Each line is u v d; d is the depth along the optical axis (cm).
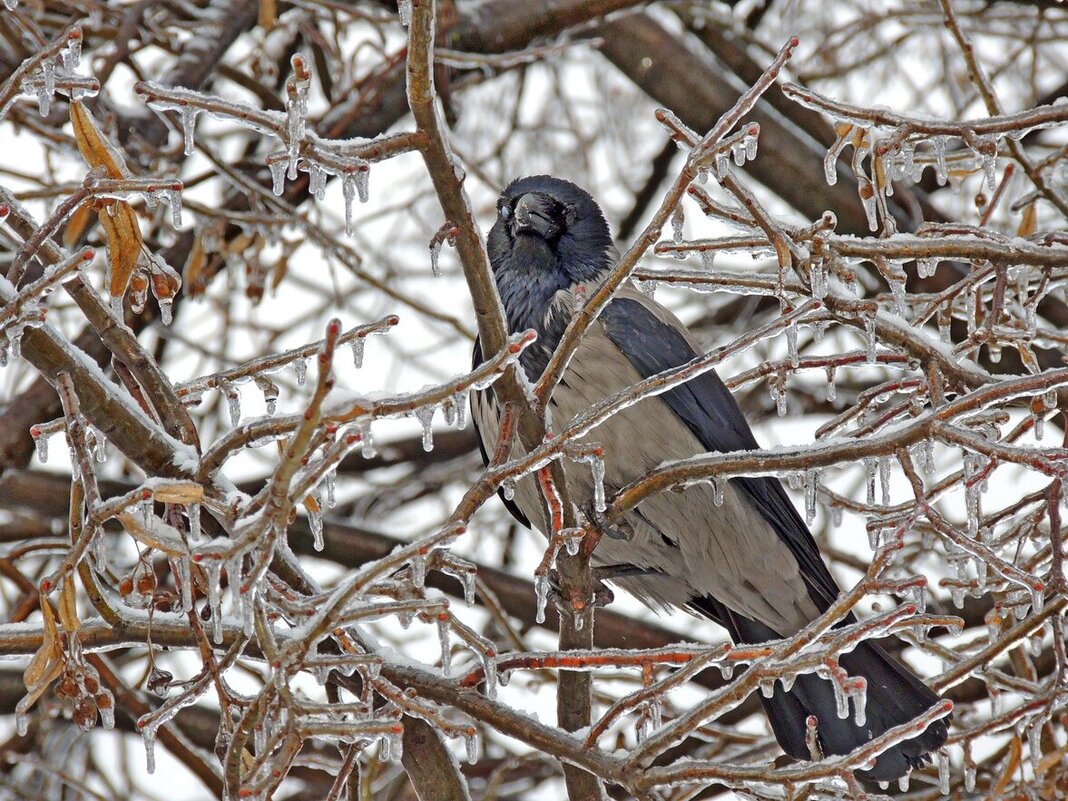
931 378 812
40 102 701
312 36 1408
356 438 585
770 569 1097
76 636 664
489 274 719
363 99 1347
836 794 813
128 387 786
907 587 666
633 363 1062
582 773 820
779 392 878
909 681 998
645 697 727
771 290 848
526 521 1180
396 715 678
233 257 1241
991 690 926
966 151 992
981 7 1619
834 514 915
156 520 676
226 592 1133
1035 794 862
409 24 665
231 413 805
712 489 1050
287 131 692
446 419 700
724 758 1195
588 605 829
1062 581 748
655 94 1548
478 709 789
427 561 669
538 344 1088
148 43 1350
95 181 663
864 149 852
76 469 685
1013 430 866
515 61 1292
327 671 750
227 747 688
